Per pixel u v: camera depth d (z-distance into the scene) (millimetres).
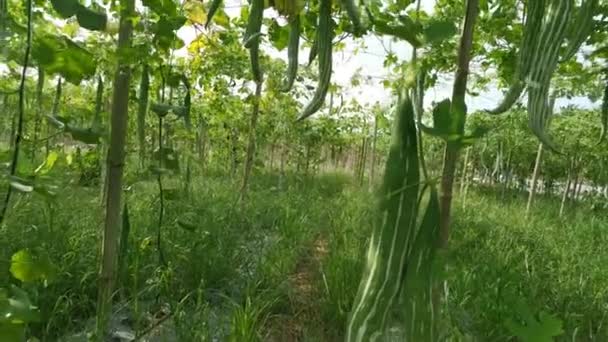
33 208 4617
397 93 1386
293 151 14492
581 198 16125
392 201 1296
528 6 1444
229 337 2900
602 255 5836
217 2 1548
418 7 1832
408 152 1304
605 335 3646
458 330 2254
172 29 2131
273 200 8078
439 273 1304
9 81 3445
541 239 6609
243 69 6297
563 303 3863
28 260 1639
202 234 4527
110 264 2510
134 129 5492
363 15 1877
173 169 2994
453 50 3064
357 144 15859
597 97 3342
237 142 10508
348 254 4348
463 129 1074
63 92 4074
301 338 3443
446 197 1588
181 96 5418
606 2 2271
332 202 8930
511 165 15477
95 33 2648
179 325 3025
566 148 10500
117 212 2471
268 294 3781
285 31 2145
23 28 1909
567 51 1499
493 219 8258
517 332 1184
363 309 1316
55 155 1938
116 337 3131
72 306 3258
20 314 1456
